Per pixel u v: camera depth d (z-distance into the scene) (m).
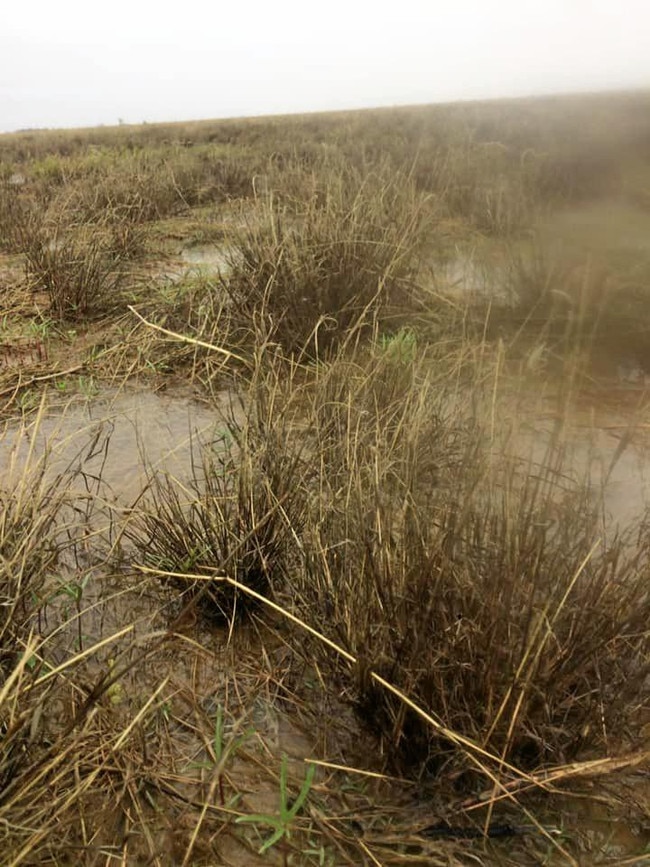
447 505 1.67
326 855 1.35
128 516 2.21
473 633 1.43
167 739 1.58
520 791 1.34
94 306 4.45
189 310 4.06
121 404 3.30
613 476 2.34
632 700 1.55
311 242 3.88
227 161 10.01
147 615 1.95
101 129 27.20
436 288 4.18
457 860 1.31
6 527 1.79
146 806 1.43
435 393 2.62
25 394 3.27
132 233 5.87
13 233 6.36
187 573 1.97
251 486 2.00
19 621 1.65
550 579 1.50
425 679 1.43
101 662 1.77
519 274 3.86
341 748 1.56
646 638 1.60
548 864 1.31
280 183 6.20
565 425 1.61
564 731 1.41
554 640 1.44
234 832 1.39
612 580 1.54
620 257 3.95
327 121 20.72
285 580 2.02
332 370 2.74
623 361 3.18
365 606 1.56
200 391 3.40
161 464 2.69
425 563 1.50
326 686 1.67
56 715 1.58
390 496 1.83
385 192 4.70
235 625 1.95
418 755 1.47
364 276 3.74
